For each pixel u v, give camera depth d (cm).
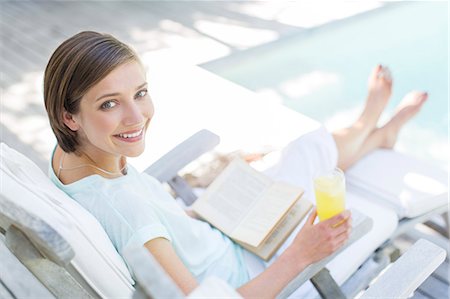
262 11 417
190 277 131
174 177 196
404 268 136
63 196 130
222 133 213
